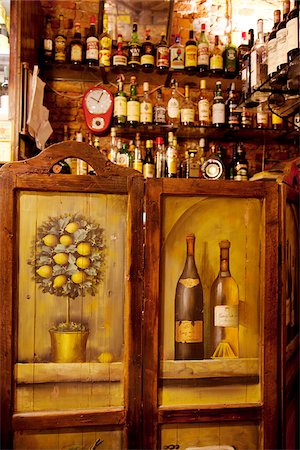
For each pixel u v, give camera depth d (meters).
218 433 2.09
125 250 2.05
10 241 1.97
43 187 1.99
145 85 3.42
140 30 3.55
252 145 3.73
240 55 3.46
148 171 3.35
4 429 1.95
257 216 2.14
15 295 1.99
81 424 1.99
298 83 2.66
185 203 2.09
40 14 3.44
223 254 2.11
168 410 2.04
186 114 3.40
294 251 2.37
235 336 2.11
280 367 2.14
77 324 2.02
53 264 2.02
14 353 1.98
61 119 3.60
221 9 3.73
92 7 3.64
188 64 3.39
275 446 2.11
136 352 2.03
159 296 2.05
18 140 2.86
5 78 3.06
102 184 2.03
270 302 2.12
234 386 2.10
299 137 3.65
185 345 2.07
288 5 2.63
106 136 3.59
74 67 3.35
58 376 2.01
